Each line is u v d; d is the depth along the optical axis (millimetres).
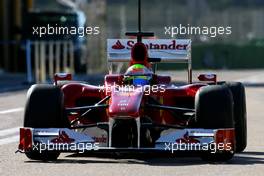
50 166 26281
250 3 172375
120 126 26609
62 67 100312
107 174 24469
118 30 144500
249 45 145250
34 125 26688
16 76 101000
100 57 126125
